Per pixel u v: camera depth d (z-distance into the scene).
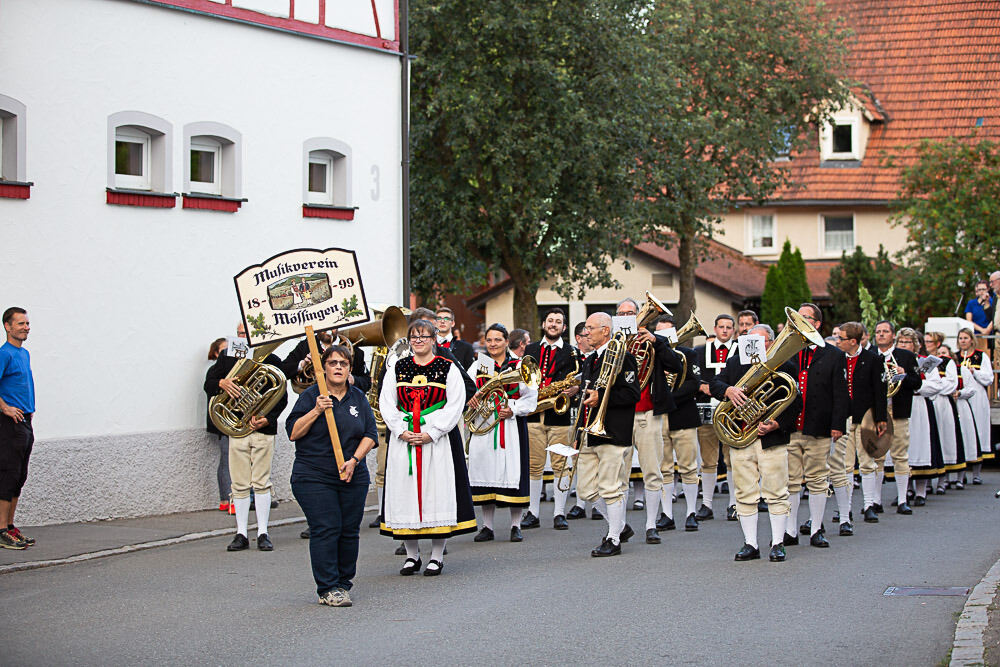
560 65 24.64
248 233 14.88
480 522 13.45
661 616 8.22
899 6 44.16
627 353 10.99
